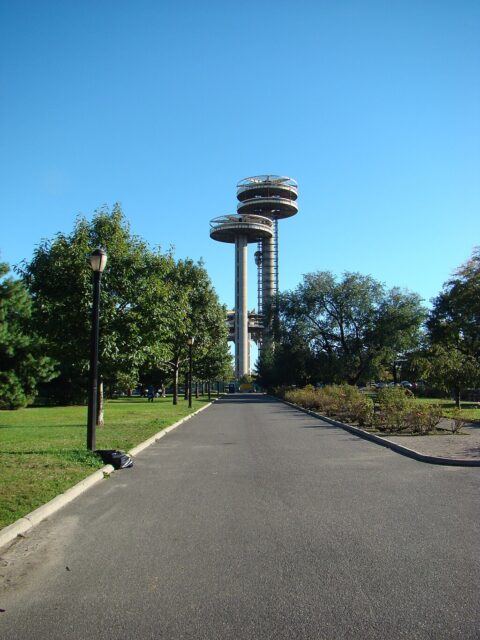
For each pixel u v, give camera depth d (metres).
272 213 133.00
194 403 46.66
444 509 7.91
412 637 4.06
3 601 4.83
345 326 56.72
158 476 10.98
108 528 7.16
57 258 20.61
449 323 42.34
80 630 4.24
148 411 32.28
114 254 20.72
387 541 6.40
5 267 35.28
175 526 7.22
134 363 20.91
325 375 55.47
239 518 7.57
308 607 4.60
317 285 56.47
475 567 5.50
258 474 11.05
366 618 4.38
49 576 5.43
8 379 34.97
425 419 18.06
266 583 5.15
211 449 15.15
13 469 10.63
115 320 20.33
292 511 7.91
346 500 8.57
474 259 39.28
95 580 5.30
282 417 29.00
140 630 4.23
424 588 4.96
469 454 12.87
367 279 56.12
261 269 131.12
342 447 15.41
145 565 5.71
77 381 44.09
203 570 5.54
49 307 20.02
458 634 4.10
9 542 6.53
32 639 4.11
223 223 127.31
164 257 22.39
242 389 105.75
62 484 9.37
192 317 41.28
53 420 24.72
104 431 18.78
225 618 4.42
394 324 53.59
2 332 34.06
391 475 10.76
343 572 5.41
